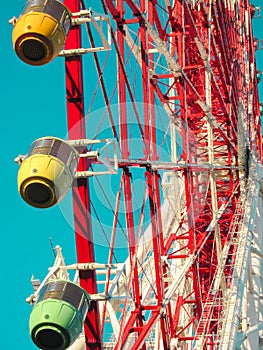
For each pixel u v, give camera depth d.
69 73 38.94
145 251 54.75
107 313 54.00
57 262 46.16
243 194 67.94
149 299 54.12
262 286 66.19
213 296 57.00
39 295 36.19
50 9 36.62
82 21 39.03
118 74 46.50
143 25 49.34
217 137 68.06
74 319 35.47
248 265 60.91
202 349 52.31
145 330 46.38
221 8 67.81
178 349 57.44
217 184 68.62
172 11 59.22
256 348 61.03
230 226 64.25
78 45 39.22
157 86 56.84
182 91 56.75
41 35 36.12
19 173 35.47
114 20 47.47
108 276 40.84
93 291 38.66
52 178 35.16
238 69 76.31
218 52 66.38
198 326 53.41
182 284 58.34
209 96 61.09
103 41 39.38
